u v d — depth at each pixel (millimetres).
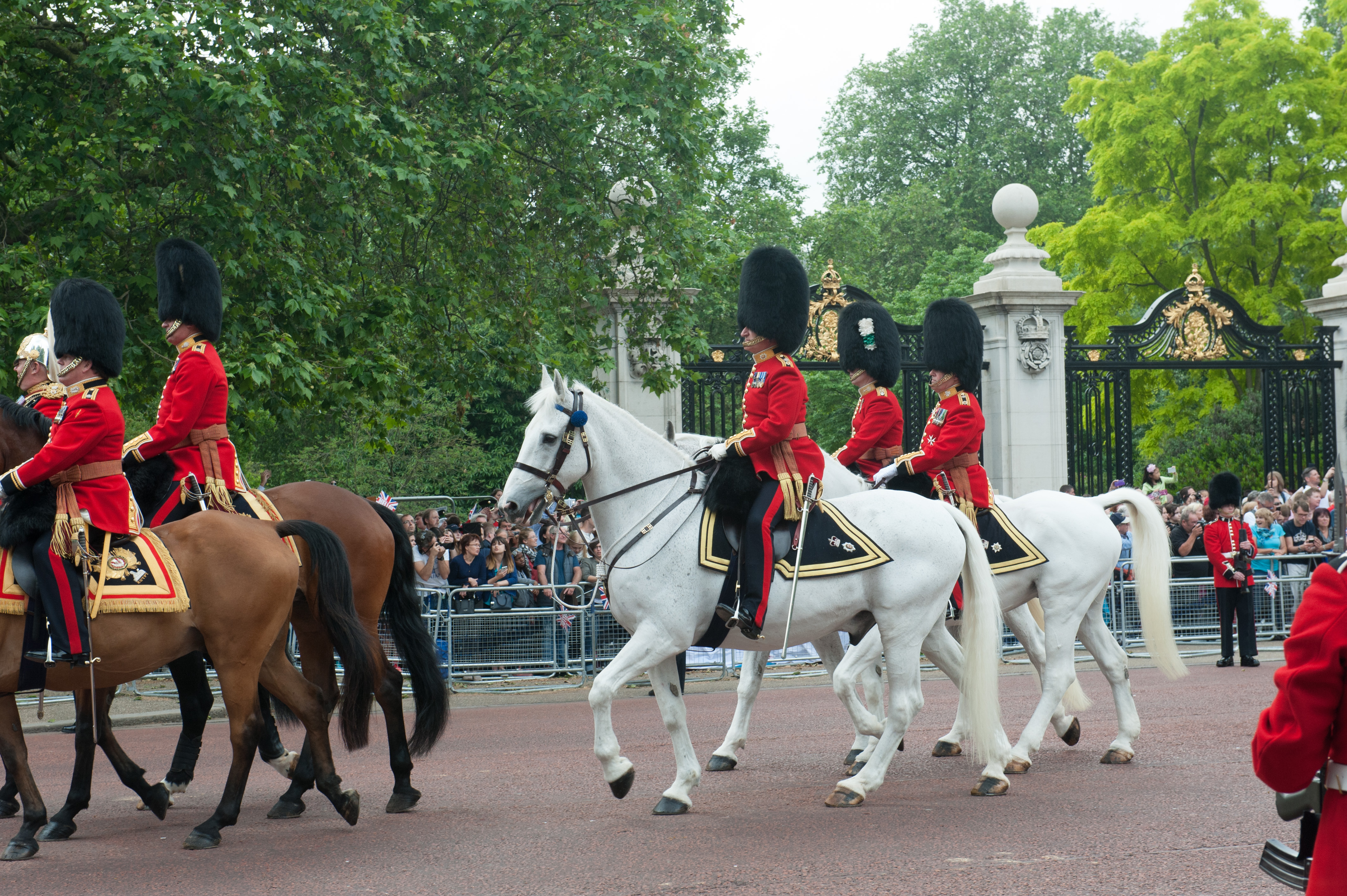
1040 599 8852
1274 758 3092
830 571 7348
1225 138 31922
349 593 7047
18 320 12289
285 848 6613
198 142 12766
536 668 14078
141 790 7312
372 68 14102
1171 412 30172
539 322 17203
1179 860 6027
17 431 6898
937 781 8320
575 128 15844
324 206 14219
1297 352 20312
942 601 7559
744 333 7652
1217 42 32562
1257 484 28547
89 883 5938
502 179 15703
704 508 7387
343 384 14609
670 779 8578
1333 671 3021
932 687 13727
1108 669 9000
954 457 8969
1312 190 32000
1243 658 14836
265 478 17719
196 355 7664
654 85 15844
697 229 17000
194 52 12930
